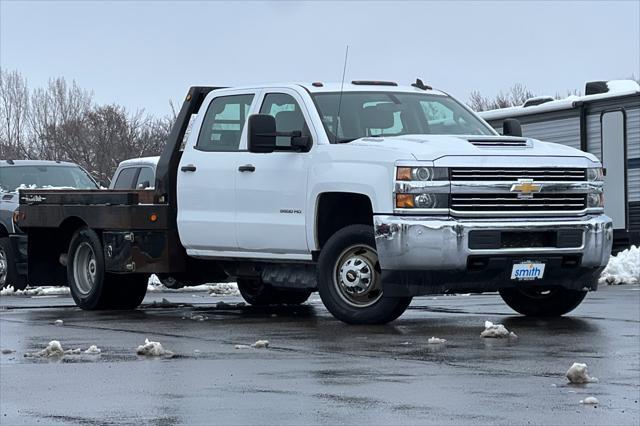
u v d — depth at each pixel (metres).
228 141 13.77
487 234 11.83
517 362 9.32
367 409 7.37
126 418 7.24
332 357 9.73
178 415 7.30
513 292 13.30
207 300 17.31
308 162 12.68
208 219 13.75
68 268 15.60
